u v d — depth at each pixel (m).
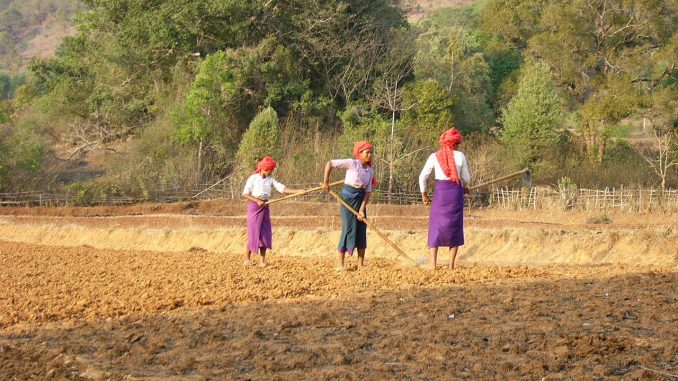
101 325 12.86
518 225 27.36
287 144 45.94
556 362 9.48
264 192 18.42
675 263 19.41
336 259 20.52
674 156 50.50
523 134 48.75
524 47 64.44
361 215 16.84
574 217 35.19
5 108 69.19
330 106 51.97
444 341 10.66
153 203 42.62
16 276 18.19
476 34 66.25
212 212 39.62
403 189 42.47
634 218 33.97
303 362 10.03
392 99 51.00
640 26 55.44
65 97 56.75
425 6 141.88
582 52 57.50
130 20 53.28
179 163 45.28
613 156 55.94
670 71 55.88
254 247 18.52
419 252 23.42
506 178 16.53
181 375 9.98
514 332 10.85
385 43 54.69
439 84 52.06
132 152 48.69
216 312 13.34
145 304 14.04
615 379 8.91
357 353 10.41
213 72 47.97
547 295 13.14
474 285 14.55
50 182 45.31
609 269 16.41
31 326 13.09
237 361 10.43
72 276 17.92
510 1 63.53
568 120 65.44
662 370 9.15
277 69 50.69
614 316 11.52
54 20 187.38
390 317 12.09
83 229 32.25
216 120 47.38
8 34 179.50
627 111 53.41
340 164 16.88
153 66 55.16
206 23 51.97
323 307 13.16
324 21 52.28
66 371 10.41
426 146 44.75
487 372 9.38
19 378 10.30
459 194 16.30
